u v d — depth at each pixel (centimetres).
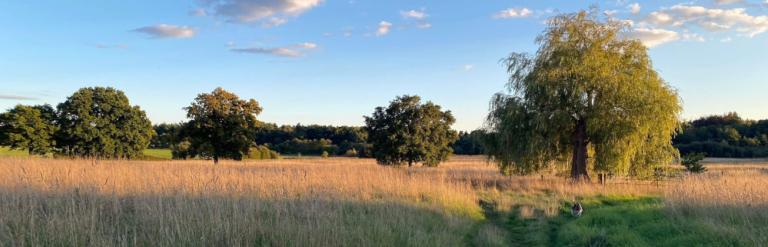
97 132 5266
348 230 941
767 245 870
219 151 4025
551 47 2634
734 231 975
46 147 5300
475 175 3028
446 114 4700
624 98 2502
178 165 2314
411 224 1102
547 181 2609
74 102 5281
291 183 1597
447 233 1105
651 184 2630
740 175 2198
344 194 1471
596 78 2502
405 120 4466
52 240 735
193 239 788
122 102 5566
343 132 10444
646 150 2577
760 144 8719
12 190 1105
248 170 2064
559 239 1205
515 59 2734
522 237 1268
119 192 1211
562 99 2588
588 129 2562
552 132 2603
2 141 5338
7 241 726
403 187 1688
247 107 4150
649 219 1296
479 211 1628
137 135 5650
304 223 986
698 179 1803
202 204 1021
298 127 10938
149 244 782
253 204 1102
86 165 1781
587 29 2627
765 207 1232
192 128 3978
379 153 4459
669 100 2523
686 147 8781
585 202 1927
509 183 2509
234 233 829
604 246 1060
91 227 773
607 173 2650
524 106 2644
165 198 1121
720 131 9338
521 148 2602
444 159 4678
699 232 1038
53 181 1259
